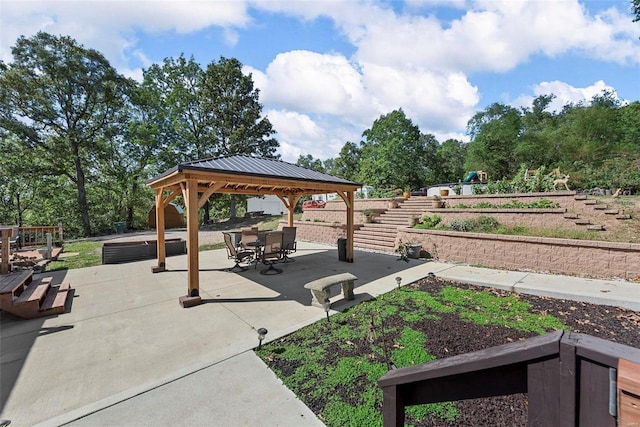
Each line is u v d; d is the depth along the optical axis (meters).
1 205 18.16
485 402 2.42
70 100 17.44
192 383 2.79
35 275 7.05
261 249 8.66
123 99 19.39
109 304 5.02
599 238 6.68
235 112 21.48
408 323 4.00
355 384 2.71
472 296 5.15
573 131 24.44
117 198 21.45
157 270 7.37
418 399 1.12
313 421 2.28
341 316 4.33
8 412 2.45
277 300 5.17
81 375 2.96
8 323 4.26
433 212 10.26
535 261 6.82
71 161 18.22
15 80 15.39
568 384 0.72
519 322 3.99
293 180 6.48
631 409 0.59
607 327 3.83
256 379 2.84
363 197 19.95
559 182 10.45
